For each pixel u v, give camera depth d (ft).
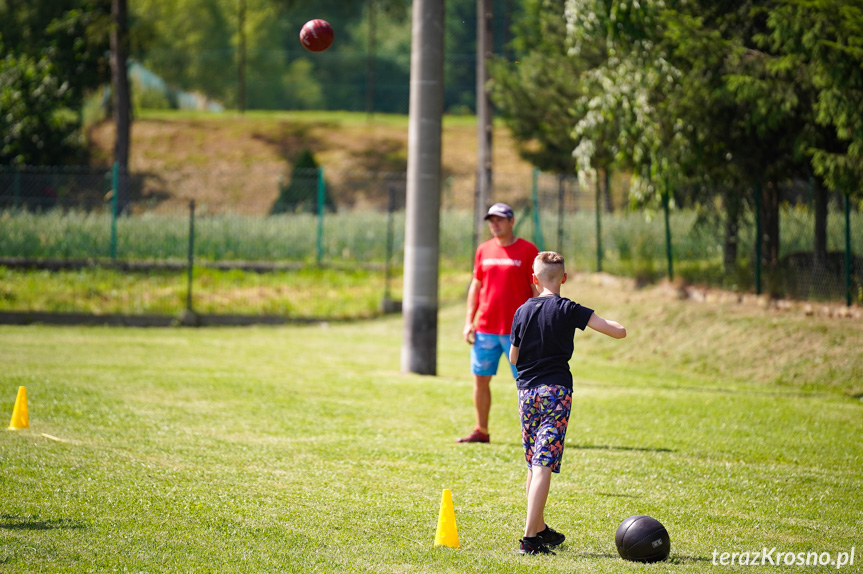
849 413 82.53
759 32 126.82
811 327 110.63
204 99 513.04
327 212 226.38
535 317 42.88
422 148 103.04
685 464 61.36
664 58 120.16
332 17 636.48
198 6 580.71
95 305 158.71
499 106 221.25
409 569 38.17
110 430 65.46
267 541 41.52
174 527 43.04
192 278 175.42
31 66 317.01
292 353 117.91
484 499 50.88
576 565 39.22
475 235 191.83
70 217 194.39
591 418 77.82
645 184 129.18
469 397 86.89
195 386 86.48
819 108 110.42
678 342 119.14
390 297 172.04
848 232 116.37
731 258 139.23
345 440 65.46
